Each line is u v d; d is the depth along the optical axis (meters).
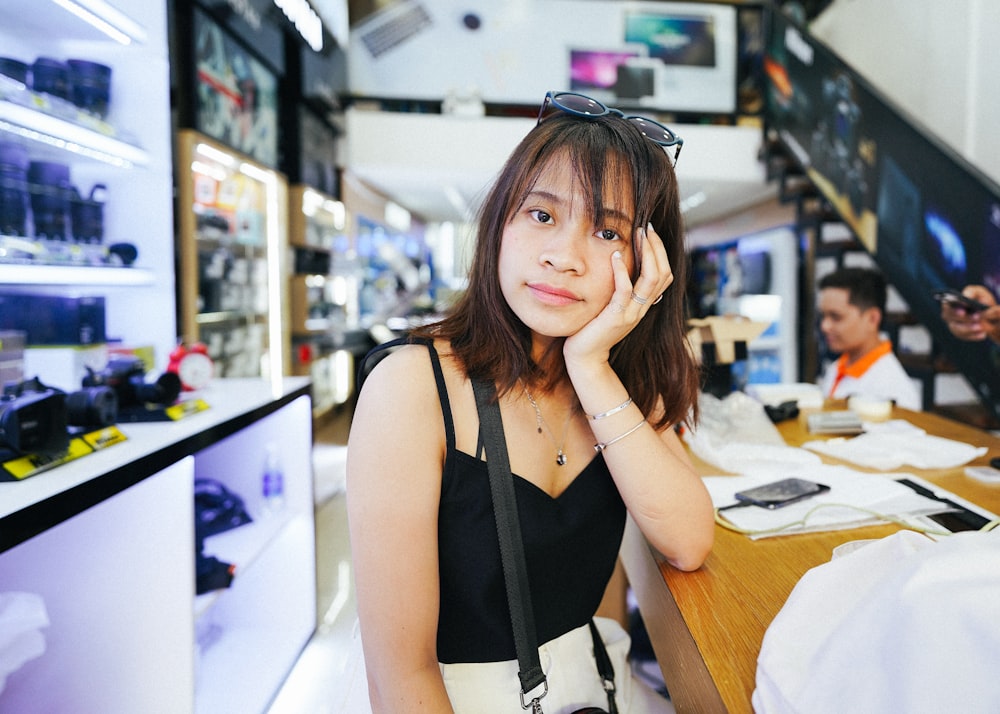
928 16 4.62
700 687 0.63
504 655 0.79
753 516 1.00
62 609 1.14
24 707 1.12
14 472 0.97
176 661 1.25
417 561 0.70
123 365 1.50
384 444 0.71
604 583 0.89
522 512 0.76
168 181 2.13
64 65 1.80
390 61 6.09
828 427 1.62
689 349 0.91
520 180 0.71
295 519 2.01
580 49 6.21
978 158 4.09
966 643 0.41
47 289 1.76
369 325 7.00
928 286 3.31
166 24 2.11
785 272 6.55
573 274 0.70
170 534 1.24
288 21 4.14
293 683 1.83
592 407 0.78
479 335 0.80
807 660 0.52
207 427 1.39
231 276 3.74
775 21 5.25
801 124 4.78
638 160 0.73
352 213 6.16
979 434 1.59
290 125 4.68
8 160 1.58
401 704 0.67
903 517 0.97
